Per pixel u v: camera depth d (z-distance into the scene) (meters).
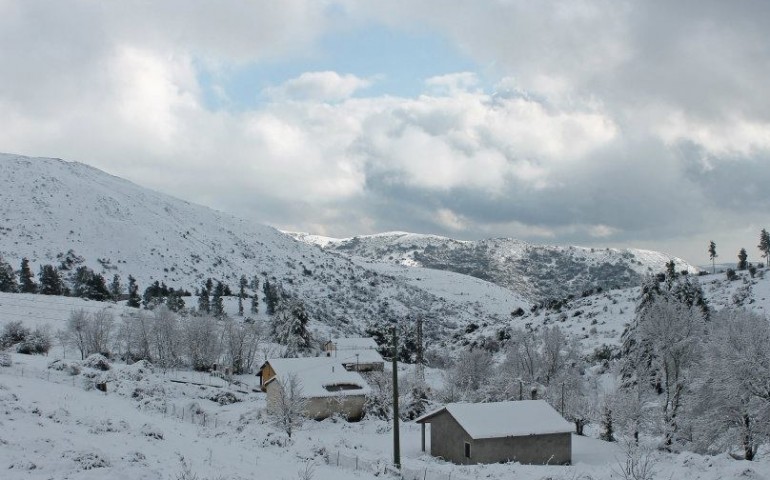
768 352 38.94
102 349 92.50
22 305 121.12
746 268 150.12
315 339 121.31
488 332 141.12
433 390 78.06
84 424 28.08
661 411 50.03
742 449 42.50
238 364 96.50
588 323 123.50
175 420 42.00
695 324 51.66
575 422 57.72
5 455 19.00
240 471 23.11
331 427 57.91
